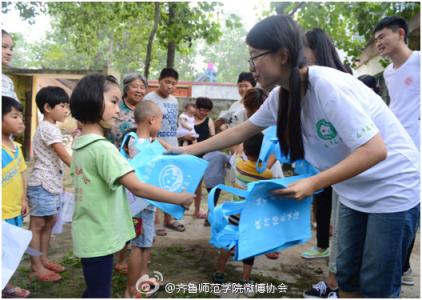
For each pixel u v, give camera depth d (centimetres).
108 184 185
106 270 192
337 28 739
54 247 338
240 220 153
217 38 688
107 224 189
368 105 161
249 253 154
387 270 168
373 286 172
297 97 151
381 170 165
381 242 168
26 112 871
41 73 838
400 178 166
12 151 251
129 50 1728
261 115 203
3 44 312
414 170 170
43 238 285
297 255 345
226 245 159
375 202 169
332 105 148
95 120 193
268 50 148
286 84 161
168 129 394
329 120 153
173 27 663
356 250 188
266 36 147
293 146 173
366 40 698
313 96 157
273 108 195
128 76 341
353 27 799
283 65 151
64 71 841
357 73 907
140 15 745
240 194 160
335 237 255
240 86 410
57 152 271
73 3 830
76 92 190
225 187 164
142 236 243
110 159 182
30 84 869
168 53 683
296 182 146
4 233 206
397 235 167
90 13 845
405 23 301
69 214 316
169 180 197
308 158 180
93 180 187
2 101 248
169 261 320
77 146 191
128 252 322
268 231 159
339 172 143
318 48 213
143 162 201
